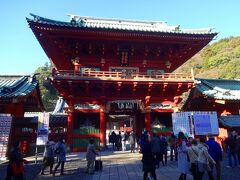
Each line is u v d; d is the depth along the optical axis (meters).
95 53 31.55
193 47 32.78
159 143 18.06
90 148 16.89
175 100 31.00
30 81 28.47
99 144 28.39
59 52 32.31
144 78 29.30
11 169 10.70
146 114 30.05
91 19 35.62
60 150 16.59
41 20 26.92
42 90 92.94
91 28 27.50
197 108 33.62
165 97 31.36
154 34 29.12
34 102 30.55
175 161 21.42
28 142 25.17
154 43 30.98
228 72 103.88
